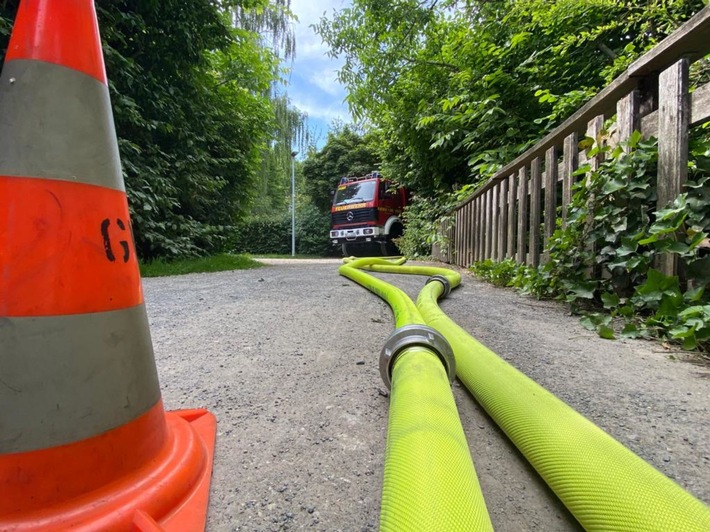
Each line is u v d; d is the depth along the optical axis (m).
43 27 0.76
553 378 1.47
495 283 3.86
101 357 0.74
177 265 5.44
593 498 0.73
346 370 1.58
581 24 4.88
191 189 6.49
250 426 1.16
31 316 0.69
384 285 2.96
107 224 0.80
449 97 6.35
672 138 1.96
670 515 0.64
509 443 1.08
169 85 6.08
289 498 0.86
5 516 0.64
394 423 0.89
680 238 1.90
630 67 2.24
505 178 4.23
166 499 0.76
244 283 4.05
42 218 0.72
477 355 1.41
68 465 0.68
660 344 1.85
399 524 0.63
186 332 2.14
